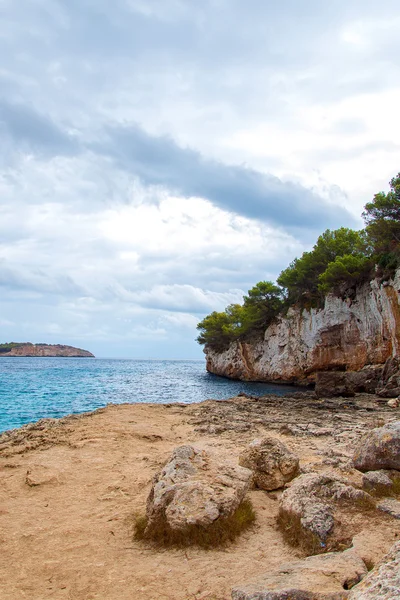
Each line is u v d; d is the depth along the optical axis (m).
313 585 3.62
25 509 7.04
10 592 4.41
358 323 46.09
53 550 5.45
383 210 40.41
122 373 92.94
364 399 28.94
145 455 10.95
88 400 35.59
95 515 6.70
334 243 52.25
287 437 13.70
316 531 5.24
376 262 42.62
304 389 52.19
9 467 9.76
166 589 4.38
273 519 6.39
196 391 48.28
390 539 4.95
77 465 9.86
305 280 56.97
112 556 5.26
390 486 6.77
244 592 3.63
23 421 23.56
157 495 6.01
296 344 58.06
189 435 14.15
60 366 132.12
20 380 59.97
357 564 4.12
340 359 49.88
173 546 5.46
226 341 83.19
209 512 5.59
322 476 6.75
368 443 7.92
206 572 4.72
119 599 4.22
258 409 22.95
